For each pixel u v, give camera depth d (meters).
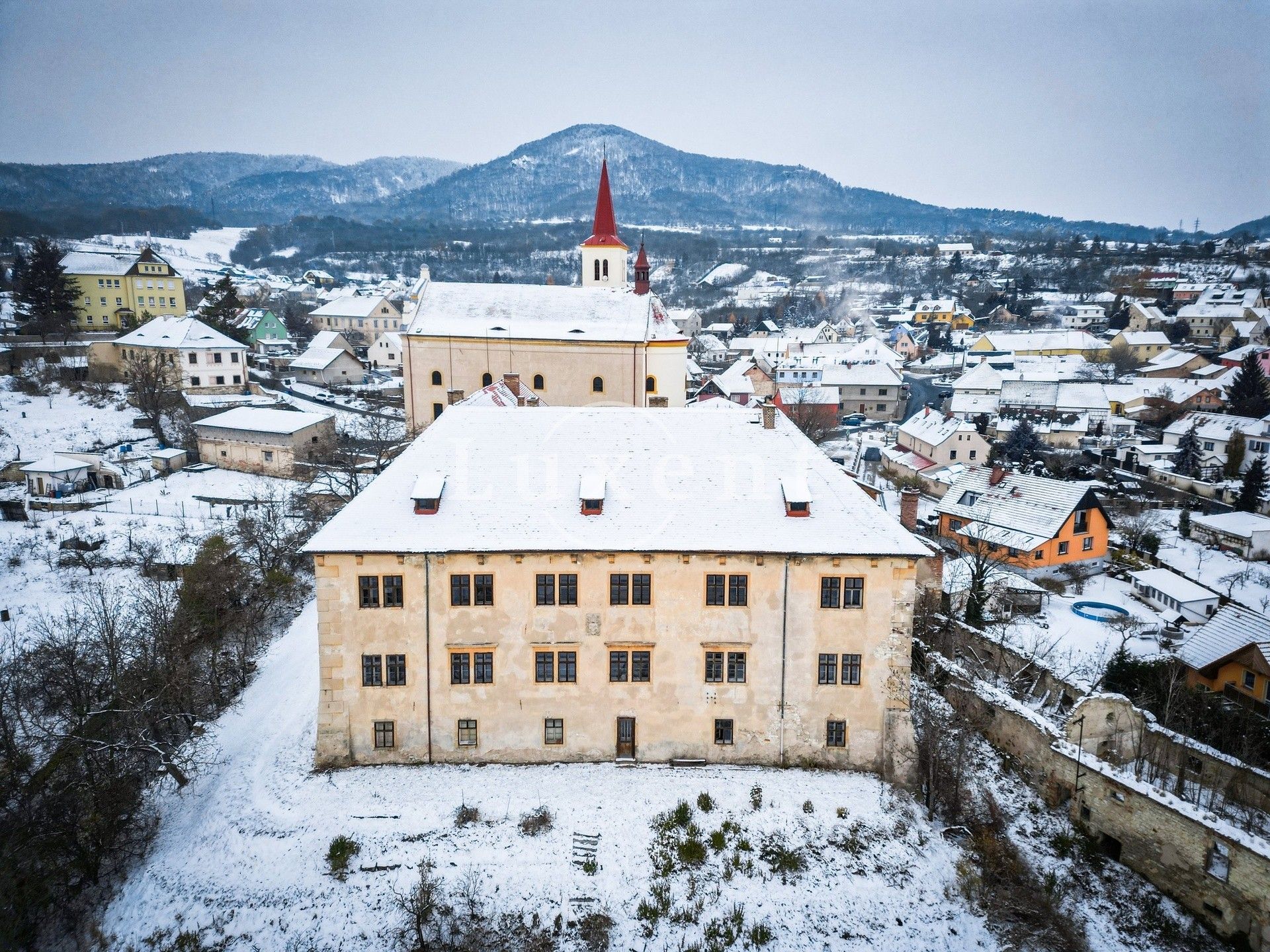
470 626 35.41
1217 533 74.50
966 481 76.44
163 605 48.47
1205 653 43.41
